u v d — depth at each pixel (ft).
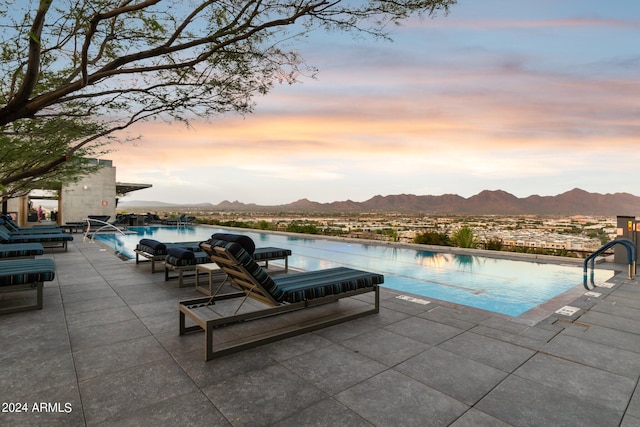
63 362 7.99
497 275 23.47
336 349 8.92
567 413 6.07
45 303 13.02
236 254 8.98
